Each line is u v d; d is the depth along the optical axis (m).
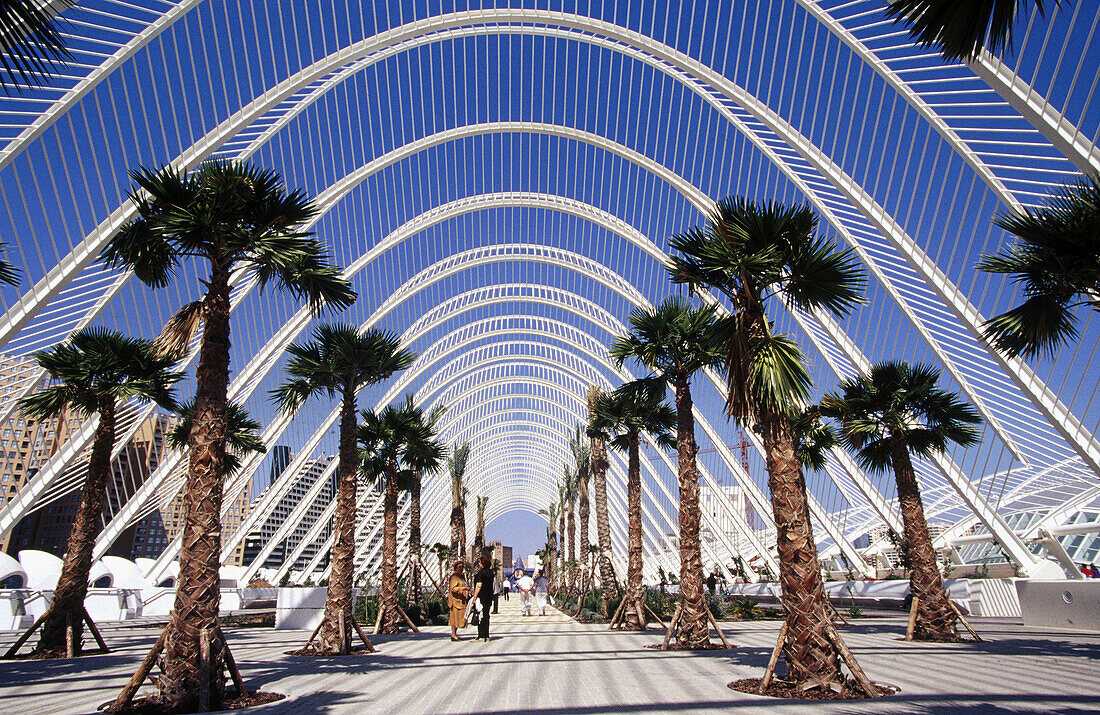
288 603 21.53
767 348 8.88
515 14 23.98
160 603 32.09
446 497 71.19
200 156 19.66
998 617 22.05
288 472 36.50
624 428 21.67
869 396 15.19
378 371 16.05
